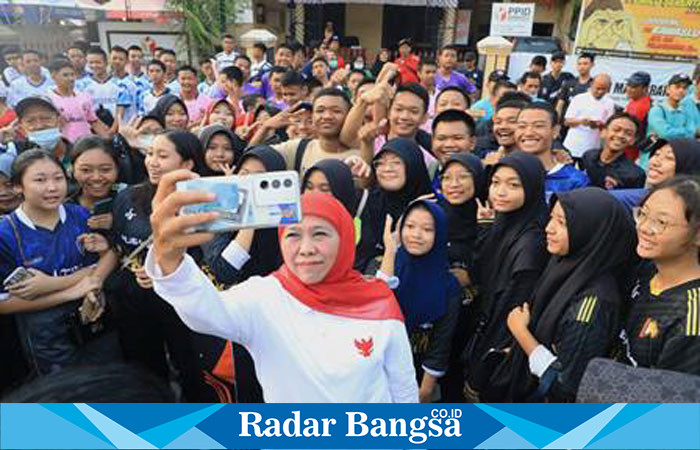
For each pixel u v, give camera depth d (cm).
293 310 130
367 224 246
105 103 615
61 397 86
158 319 220
